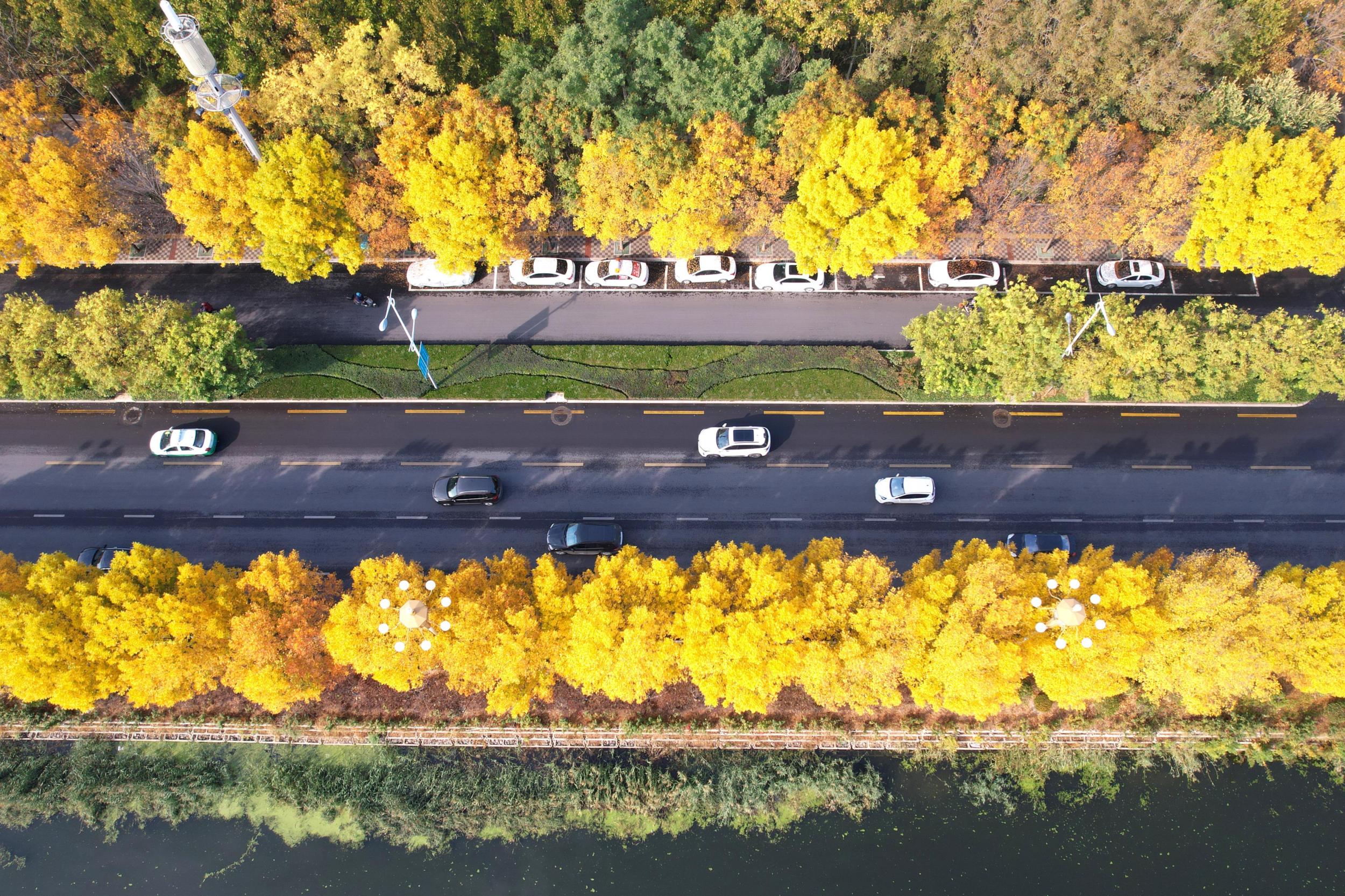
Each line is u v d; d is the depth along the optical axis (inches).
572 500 2450.8
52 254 2373.3
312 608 2023.9
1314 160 2299.5
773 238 2689.5
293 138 2237.9
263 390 2544.3
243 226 2386.8
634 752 2272.4
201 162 2266.2
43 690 1910.7
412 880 2137.1
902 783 2237.9
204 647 1971.0
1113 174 2287.2
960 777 2244.1
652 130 2215.8
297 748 2271.2
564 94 2239.2
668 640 1952.5
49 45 2455.7
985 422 2532.0
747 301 2664.9
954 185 2267.5
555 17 2464.3
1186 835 2171.5
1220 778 2231.8
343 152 2474.2
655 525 2423.7
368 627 1904.5
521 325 2640.3
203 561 2379.4
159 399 2532.0
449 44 2349.9
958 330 2335.1
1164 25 2274.9
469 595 2006.6
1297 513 2436.0
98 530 2409.0
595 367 2573.8
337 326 2635.3
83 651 1956.2
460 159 2194.9
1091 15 2301.9
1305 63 2500.0
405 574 2020.2
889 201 2207.2
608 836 2185.0
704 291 2677.2
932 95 2559.1
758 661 1913.1
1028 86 2330.2
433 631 1897.1
